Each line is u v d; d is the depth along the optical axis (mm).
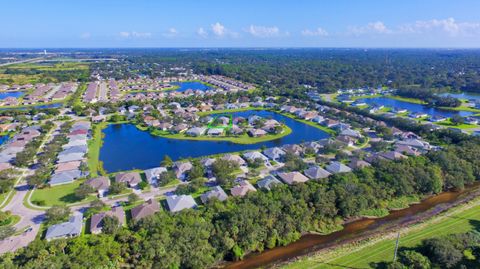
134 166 147500
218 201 101562
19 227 96625
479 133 188125
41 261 73750
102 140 185250
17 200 113000
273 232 91125
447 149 141375
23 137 173000
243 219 89312
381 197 111312
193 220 90000
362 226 101312
